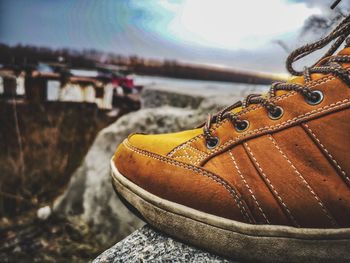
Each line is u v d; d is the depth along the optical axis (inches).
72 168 33.3
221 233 6.4
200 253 7.0
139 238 7.8
